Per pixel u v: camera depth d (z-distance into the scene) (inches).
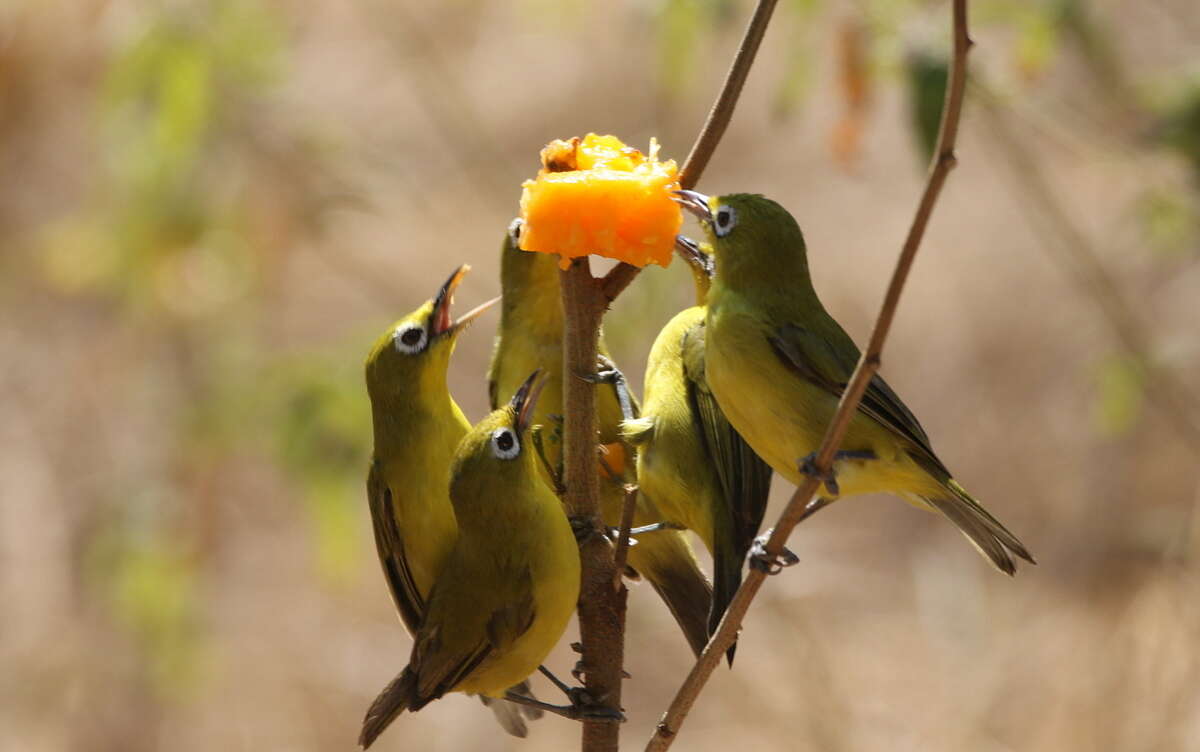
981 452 724.0
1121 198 692.7
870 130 819.4
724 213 261.3
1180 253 471.2
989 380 749.3
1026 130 639.8
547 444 265.0
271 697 624.4
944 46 375.6
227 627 636.7
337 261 679.7
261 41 510.9
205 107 503.2
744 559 259.8
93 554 582.6
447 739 620.4
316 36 820.6
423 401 257.3
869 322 780.6
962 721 561.9
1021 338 754.8
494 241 717.3
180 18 492.7
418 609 262.2
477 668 235.5
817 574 660.1
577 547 217.0
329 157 553.6
